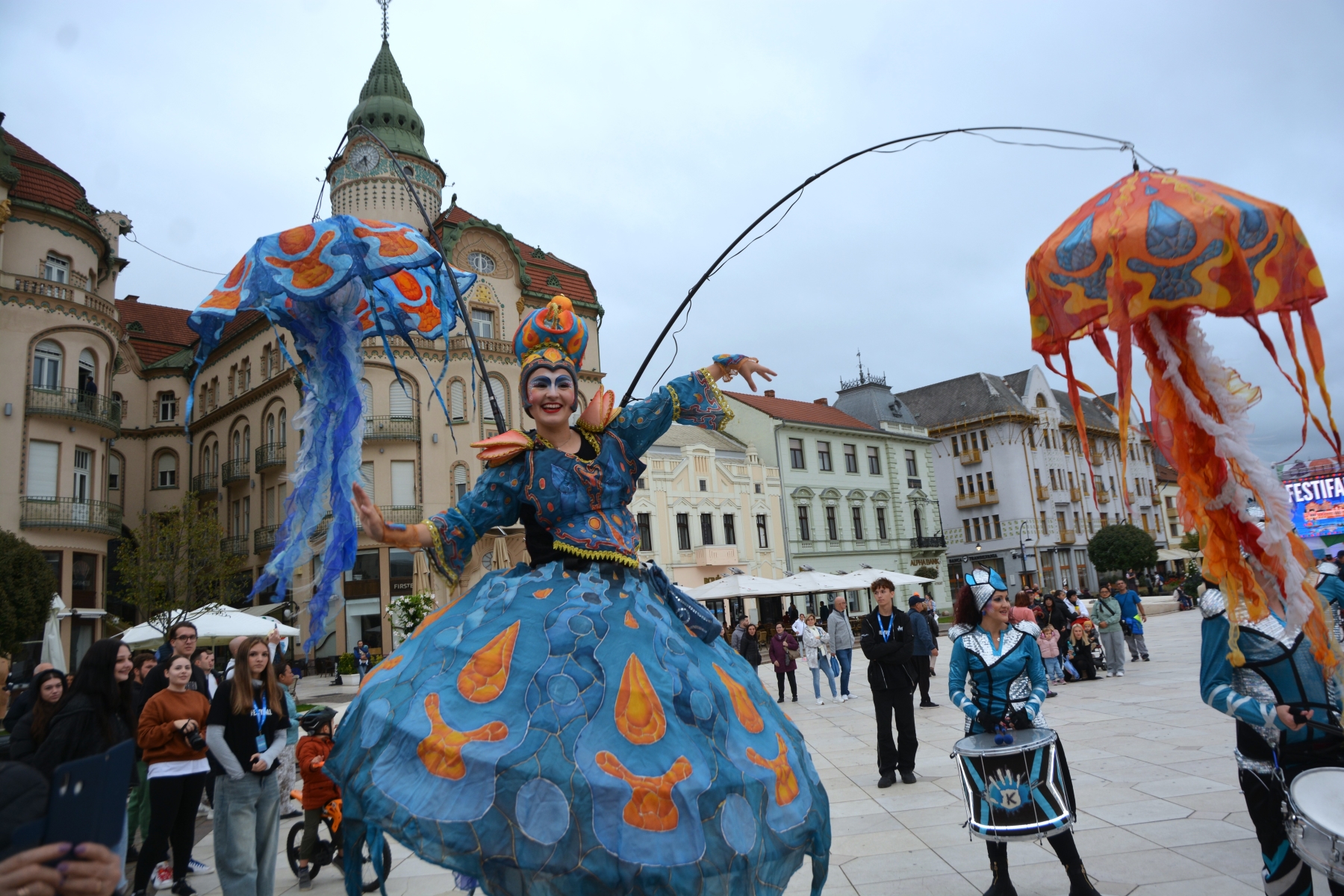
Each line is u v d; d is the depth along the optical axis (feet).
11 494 80.33
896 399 166.09
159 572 81.15
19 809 5.34
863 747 28.81
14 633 56.08
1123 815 16.98
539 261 108.17
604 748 7.94
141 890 15.62
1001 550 174.60
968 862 15.26
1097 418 202.39
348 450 10.05
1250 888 12.67
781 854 8.32
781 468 132.87
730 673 9.96
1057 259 9.23
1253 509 10.09
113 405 90.43
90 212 90.27
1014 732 13.15
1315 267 8.73
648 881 7.24
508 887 7.30
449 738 8.05
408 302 13.09
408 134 100.73
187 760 16.29
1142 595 147.84
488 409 98.17
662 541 111.75
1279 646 10.39
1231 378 9.52
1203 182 8.76
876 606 22.81
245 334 110.73
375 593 94.12
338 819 17.98
